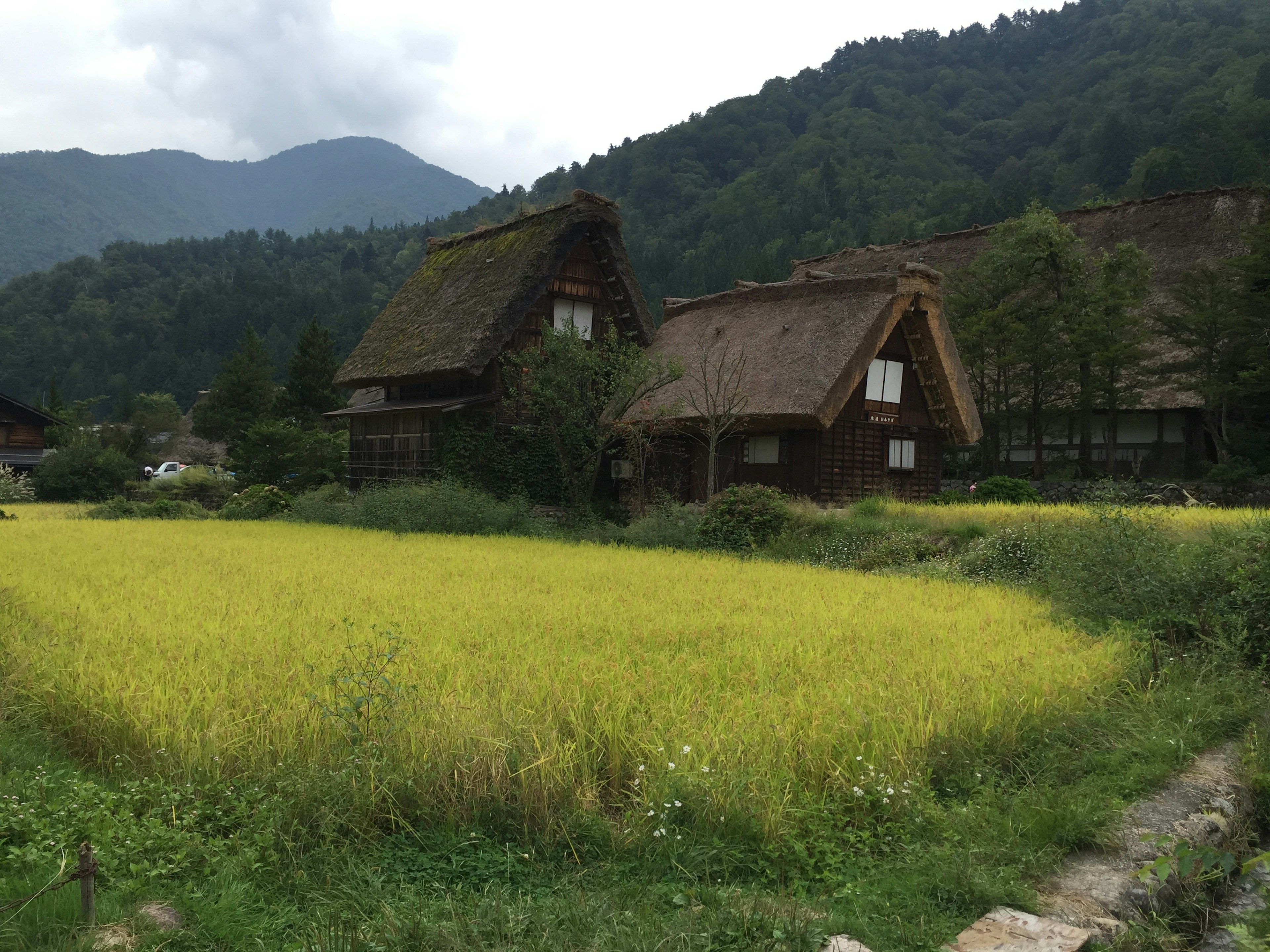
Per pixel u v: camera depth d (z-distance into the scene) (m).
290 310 110.25
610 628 7.25
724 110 132.88
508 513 18.77
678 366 21.03
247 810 4.05
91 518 23.75
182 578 10.00
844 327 20.73
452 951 3.09
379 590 9.20
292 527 19.47
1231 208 31.38
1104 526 9.57
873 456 22.27
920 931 3.35
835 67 144.12
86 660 5.90
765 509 16.09
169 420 57.31
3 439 39.88
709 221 107.94
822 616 8.13
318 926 3.25
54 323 110.62
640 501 21.38
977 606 9.12
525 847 3.96
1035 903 3.62
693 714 4.93
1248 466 23.62
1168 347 28.30
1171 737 5.52
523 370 22.73
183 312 111.44
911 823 4.22
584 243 25.08
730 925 3.30
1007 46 134.25
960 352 28.95
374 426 26.72
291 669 5.57
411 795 4.17
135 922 3.15
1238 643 7.41
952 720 5.16
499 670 5.65
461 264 27.00
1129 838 4.26
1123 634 7.71
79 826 3.77
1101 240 33.78
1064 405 27.95
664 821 3.98
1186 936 3.82
